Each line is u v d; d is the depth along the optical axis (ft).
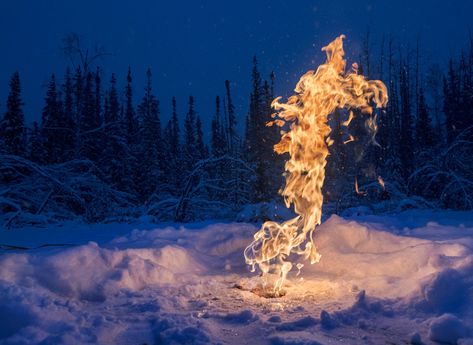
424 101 116.47
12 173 50.65
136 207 58.49
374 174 65.82
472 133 82.43
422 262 18.53
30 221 44.88
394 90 113.91
